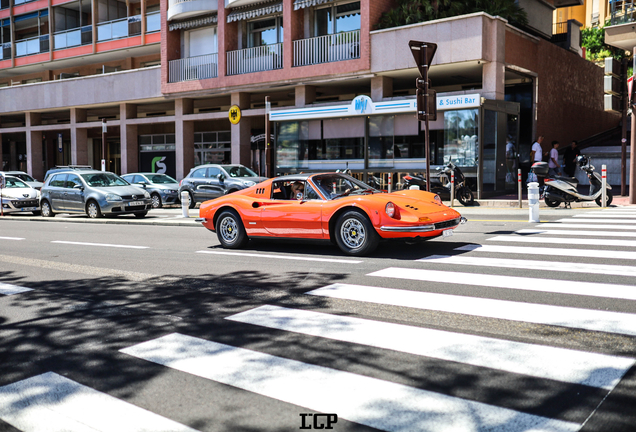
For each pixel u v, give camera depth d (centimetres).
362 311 516
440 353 397
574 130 2644
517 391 329
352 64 2223
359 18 2323
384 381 350
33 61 3588
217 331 471
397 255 823
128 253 957
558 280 619
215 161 3055
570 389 330
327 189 882
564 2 2814
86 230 1398
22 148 4097
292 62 2423
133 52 3238
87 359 414
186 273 745
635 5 1911
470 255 799
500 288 589
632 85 1534
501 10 2028
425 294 573
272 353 410
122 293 635
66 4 3431
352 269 725
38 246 1098
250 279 686
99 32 3281
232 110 2591
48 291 662
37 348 445
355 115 2128
